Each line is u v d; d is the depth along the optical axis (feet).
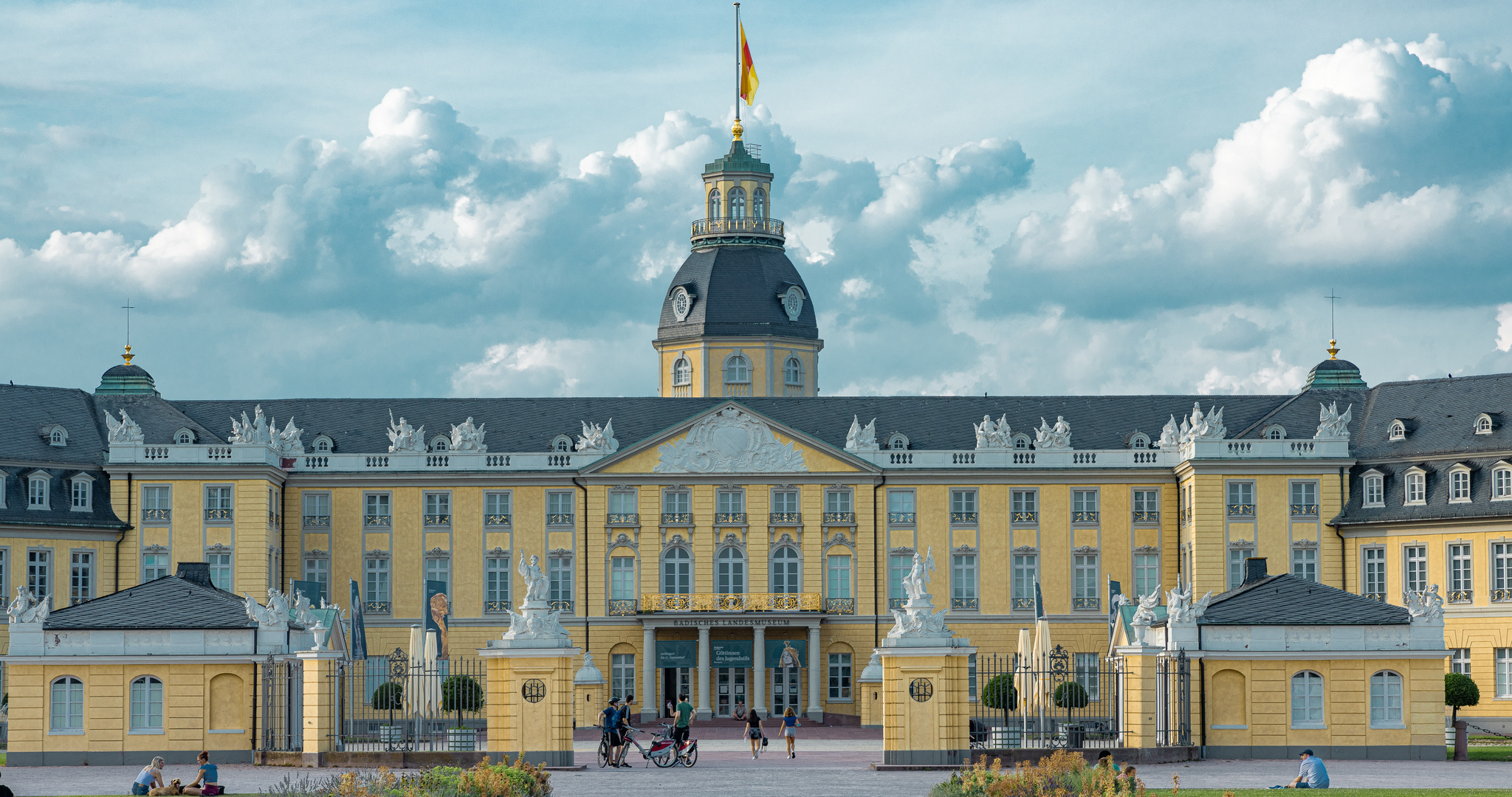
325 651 227.61
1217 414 351.46
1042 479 356.59
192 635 234.58
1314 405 357.61
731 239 415.64
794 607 350.64
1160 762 223.30
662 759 226.38
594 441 359.25
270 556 347.15
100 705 233.96
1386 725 234.58
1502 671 317.01
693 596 351.05
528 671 220.23
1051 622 353.51
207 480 343.05
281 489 357.20
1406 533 332.19
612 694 354.74
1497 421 330.95
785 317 410.72
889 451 358.23
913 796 179.83
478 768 164.66
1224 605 238.07
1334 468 342.23
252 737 232.53
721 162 417.90
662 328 415.23
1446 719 266.36
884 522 356.79
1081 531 356.38
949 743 215.51
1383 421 348.59
